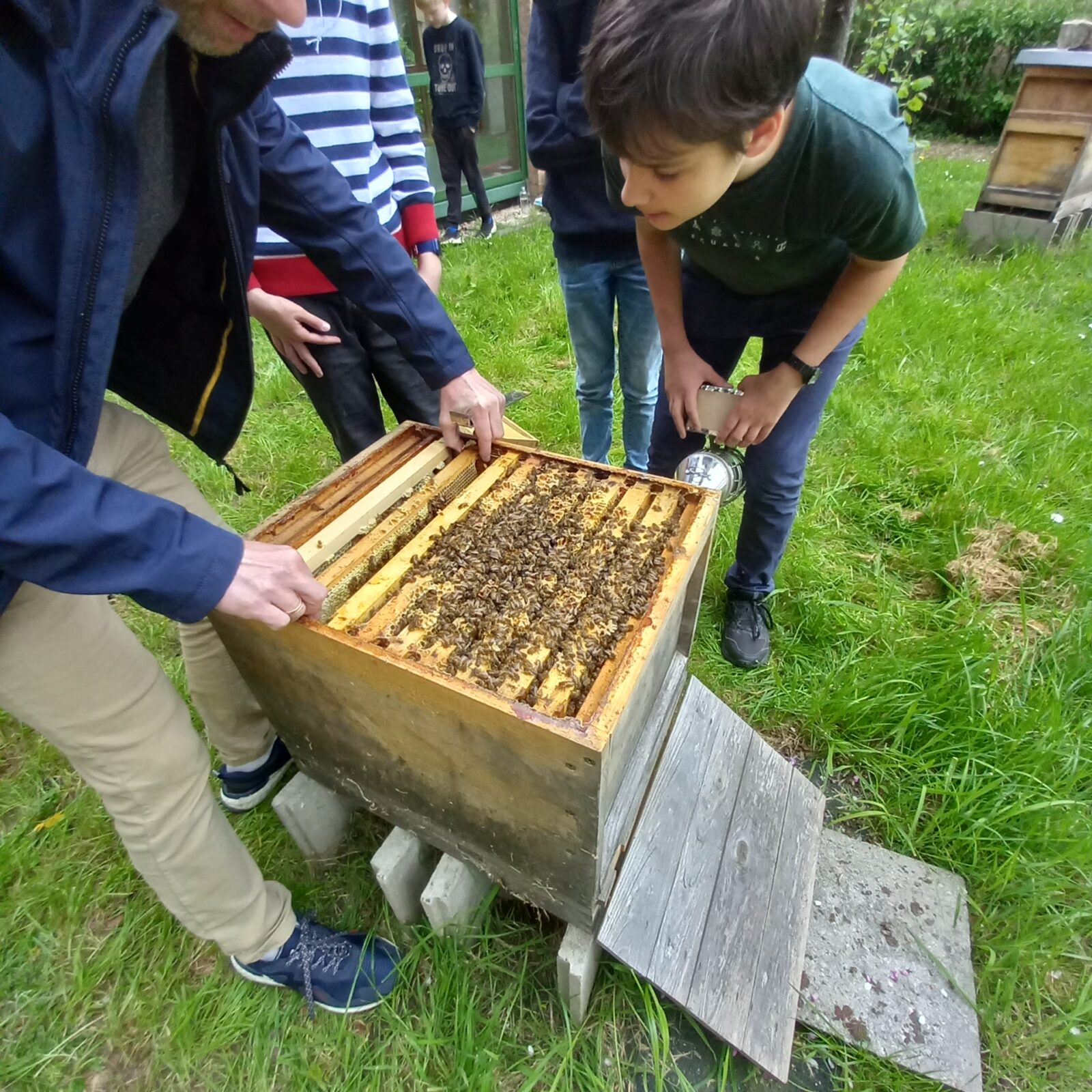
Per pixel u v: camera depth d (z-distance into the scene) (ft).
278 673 4.44
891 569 8.59
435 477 5.14
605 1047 4.83
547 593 4.14
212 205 3.88
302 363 6.74
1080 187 16.80
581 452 9.61
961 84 32.35
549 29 6.40
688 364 6.19
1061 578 8.10
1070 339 12.89
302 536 4.46
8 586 3.11
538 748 3.43
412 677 3.58
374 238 5.00
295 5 3.03
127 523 2.95
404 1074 4.71
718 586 8.19
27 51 2.66
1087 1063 4.69
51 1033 4.95
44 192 2.83
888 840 6.02
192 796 4.12
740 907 5.09
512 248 18.37
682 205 4.09
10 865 5.73
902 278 14.84
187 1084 4.71
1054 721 6.28
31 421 3.17
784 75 3.43
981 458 9.91
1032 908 5.33
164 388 4.72
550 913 5.03
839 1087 4.68
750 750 5.98
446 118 19.16
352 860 5.78
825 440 10.53
